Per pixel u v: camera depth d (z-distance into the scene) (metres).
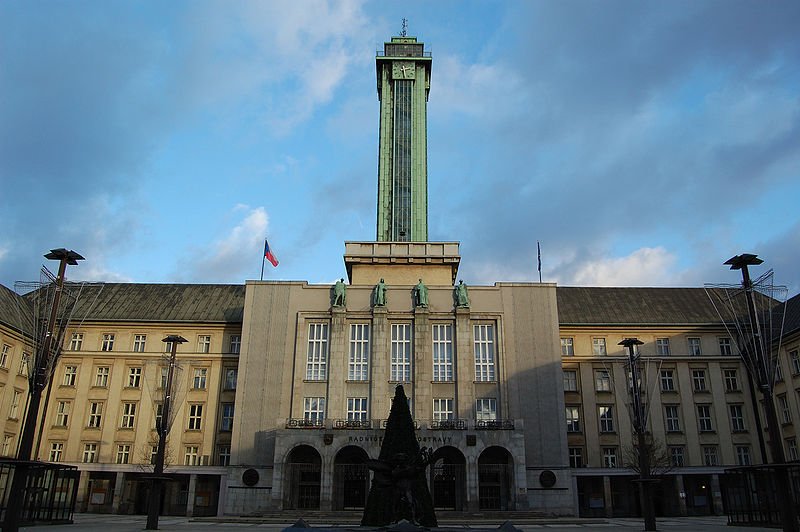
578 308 75.75
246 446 60.34
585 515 65.94
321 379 62.53
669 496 66.94
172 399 40.94
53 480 42.81
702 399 70.25
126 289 77.75
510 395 61.88
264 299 65.50
